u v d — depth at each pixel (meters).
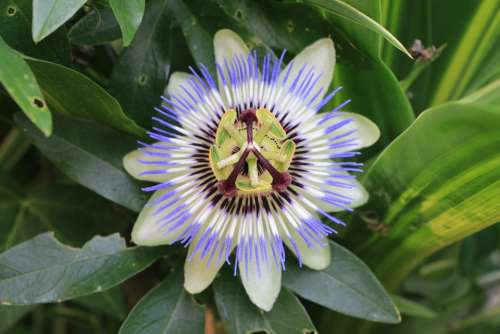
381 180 0.33
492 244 0.43
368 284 0.32
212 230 0.31
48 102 0.31
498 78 0.35
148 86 0.32
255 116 0.32
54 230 0.36
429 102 0.37
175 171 0.31
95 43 0.31
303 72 0.32
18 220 0.36
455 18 0.35
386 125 0.34
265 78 0.32
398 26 0.35
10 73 0.26
